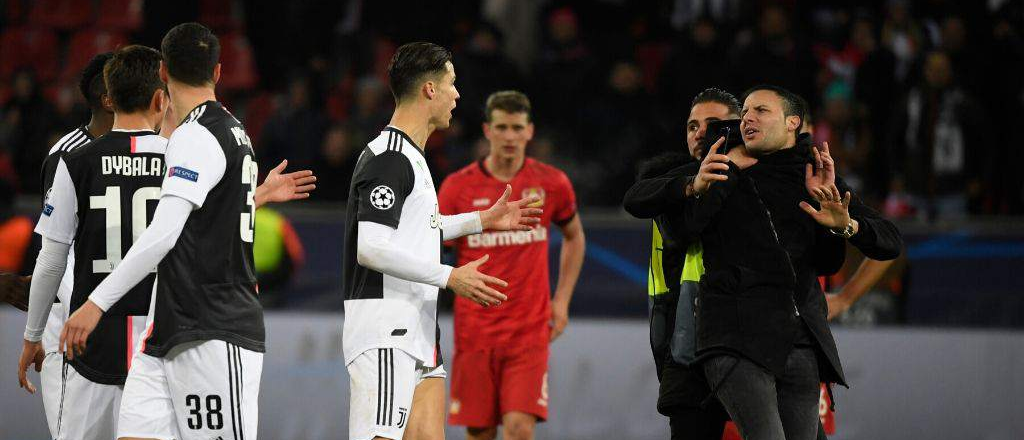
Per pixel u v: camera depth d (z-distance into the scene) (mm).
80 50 45344
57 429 16453
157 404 14305
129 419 14172
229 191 14438
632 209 15297
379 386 14906
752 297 14547
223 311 14305
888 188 33031
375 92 35031
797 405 14727
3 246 27453
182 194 13914
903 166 32062
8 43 45375
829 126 33562
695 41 36062
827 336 14930
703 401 15016
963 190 31656
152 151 15453
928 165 31688
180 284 14211
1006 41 33594
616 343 26094
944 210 31672
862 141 33406
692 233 14828
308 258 27984
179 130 14227
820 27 38156
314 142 34625
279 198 16000
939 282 27109
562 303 22062
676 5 40750
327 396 25969
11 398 25750
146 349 14297
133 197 15328
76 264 15406
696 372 15164
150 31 38688
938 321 27031
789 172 15023
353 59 40156
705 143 15336
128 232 15289
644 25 39906
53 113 36656
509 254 21297
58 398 16453
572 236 22328
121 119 15523
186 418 14273
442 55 15516
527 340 21297
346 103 39156
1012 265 26984
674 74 35812
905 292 26375
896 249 15078
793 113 15055
